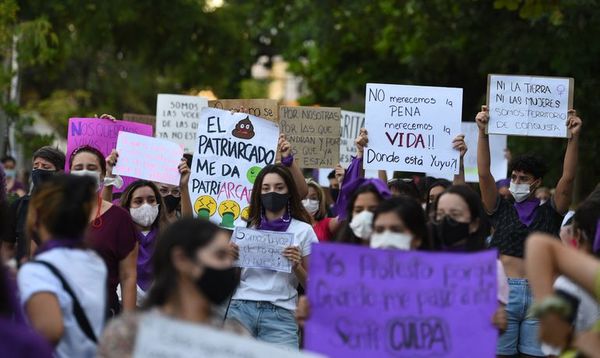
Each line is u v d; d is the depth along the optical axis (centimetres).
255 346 811
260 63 6494
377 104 1742
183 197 1691
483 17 3597
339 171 2072
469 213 1135
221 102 1941
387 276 991
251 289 1481
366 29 4119
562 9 2866
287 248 1456
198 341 812
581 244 1110
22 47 3450
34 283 983
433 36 3822
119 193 1941
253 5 4691
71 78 6253
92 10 4269
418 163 1736
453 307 991
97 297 1023
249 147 1728
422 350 984
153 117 2531
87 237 1333
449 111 1739
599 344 883
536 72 3409
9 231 1533
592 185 3303
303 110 2069
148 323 816
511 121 1748
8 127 3488
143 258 1608
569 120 1728
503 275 1159
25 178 3731
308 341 986
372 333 986
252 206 1516
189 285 882
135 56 4709
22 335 775
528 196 1608
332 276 991
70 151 1914
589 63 3228
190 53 4622
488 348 986
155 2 4466
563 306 841
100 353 848
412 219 1054
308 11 4450
